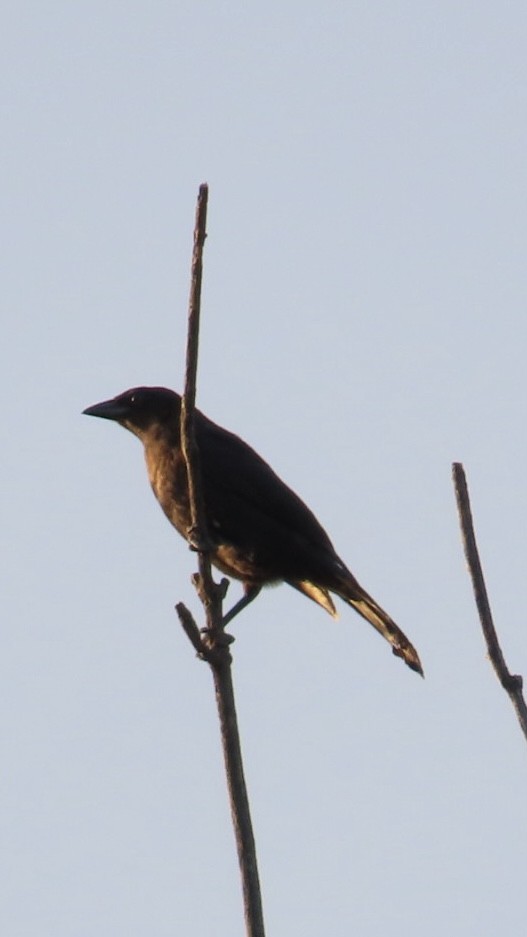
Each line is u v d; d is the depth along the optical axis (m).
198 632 7.89
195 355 8.12
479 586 7.57
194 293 7.90
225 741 7.80
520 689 7.36
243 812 7.56
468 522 7.67
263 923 7.22
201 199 7.72
